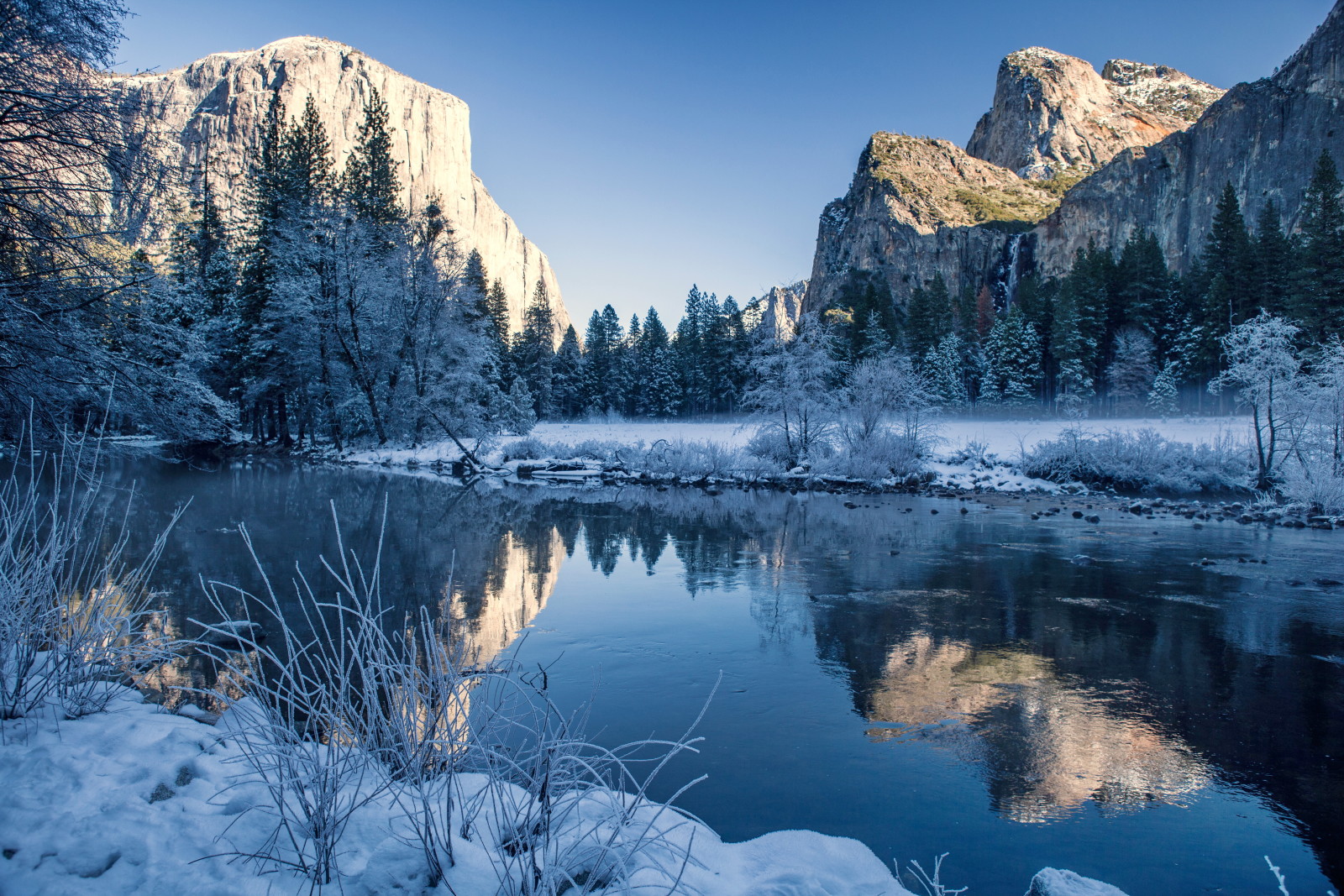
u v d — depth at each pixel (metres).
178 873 1.92
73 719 3.06
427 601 7.50
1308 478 17.14
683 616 7.37
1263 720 4.88
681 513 16.20
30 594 3.19
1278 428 20.09
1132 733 4.66
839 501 19.03
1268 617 7.47
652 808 2.96
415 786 2.51
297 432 39.78
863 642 6.57
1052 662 6.05
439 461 28.91
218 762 2.72
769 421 27.19
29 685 3.15
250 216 36.62
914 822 3.51
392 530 12.28
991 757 4.28
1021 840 3.38
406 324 32.50
